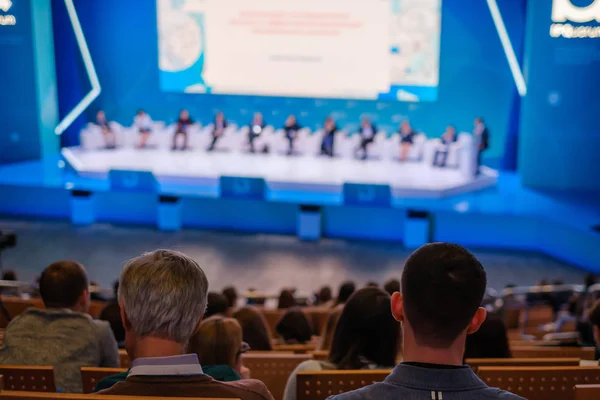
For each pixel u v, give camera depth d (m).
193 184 16.33
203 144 19.11
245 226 15.20
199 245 14.20
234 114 19.72
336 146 18.39
